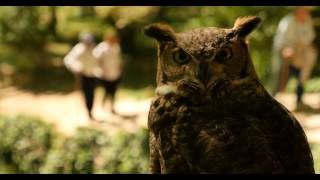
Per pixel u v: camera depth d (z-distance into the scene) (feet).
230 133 11.18
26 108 53.88
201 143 11.27
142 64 67.46
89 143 29.63
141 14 54.13
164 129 11.60
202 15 47.80
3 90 61.36
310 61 38.34
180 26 56.29
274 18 44.04
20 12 66.13
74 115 48.29
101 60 44.34
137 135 29.32
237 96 11.31
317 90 44.32
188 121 11.39
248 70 11.29
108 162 28.84
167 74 11.43
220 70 11.06
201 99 11.30
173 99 11.46
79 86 44.11
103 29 68.18
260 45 43.80
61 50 73.31
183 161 11.55
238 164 11.13
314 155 23.45
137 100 51.93
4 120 32.60
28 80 63.52
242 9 44.88
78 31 69.10
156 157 12.09
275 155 11.27
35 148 31.30
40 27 66.90
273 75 38.52
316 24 53.47
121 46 70.59
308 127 36.01
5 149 31.55
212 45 11.01
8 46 67.36
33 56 66.59
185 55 11.15
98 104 50.55
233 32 11.19
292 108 40.52
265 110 11.39
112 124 44.47
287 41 37.63
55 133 32.30
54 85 61.77
